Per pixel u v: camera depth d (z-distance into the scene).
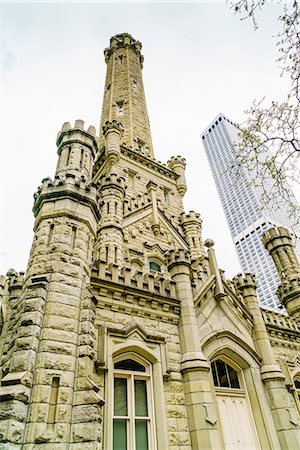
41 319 8.48
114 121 27.52
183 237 24.08
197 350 11.21
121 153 26.03
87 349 8.55
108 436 8.25
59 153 14.77
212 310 13.38
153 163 27.81
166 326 11.70
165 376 10.26
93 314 9.77
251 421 11.94
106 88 40.09
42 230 10.79
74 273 9.92
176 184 28.94
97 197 12.42
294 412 12.23
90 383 7.91
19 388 7.02
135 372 10.12
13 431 6.46
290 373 14.62
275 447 11.12
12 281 15.21
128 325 10.60
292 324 17.77
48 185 11.89
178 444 9.23
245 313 14.56
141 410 9.70
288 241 24.06
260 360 13.48
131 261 18.70
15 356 7.71
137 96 37.12
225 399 11.79
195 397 10.08
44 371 7.69
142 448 9.05
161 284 12.62
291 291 21.02
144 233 21.08
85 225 11.47
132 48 49.62
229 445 10.61
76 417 7.39
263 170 9.36
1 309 13.88
